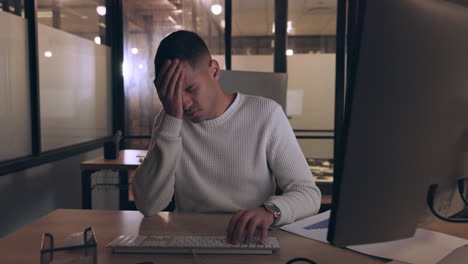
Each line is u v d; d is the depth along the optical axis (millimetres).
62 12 2967
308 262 705
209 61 1088
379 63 420
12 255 746
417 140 466
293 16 3957
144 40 4035
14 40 2398
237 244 777
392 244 780
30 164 2500
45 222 968
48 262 581
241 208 1175
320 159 4102
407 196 481
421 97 454
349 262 717
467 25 483
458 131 500
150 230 909
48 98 2785
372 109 428
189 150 1187
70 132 3135
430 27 448
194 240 798
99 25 3715
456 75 478
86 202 2463
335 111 3908
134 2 4008
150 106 4109
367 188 451
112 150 2582
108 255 751
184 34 1016
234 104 1194
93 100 3602
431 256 709
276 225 879
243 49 3914
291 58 4012
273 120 1182
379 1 408
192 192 1188
